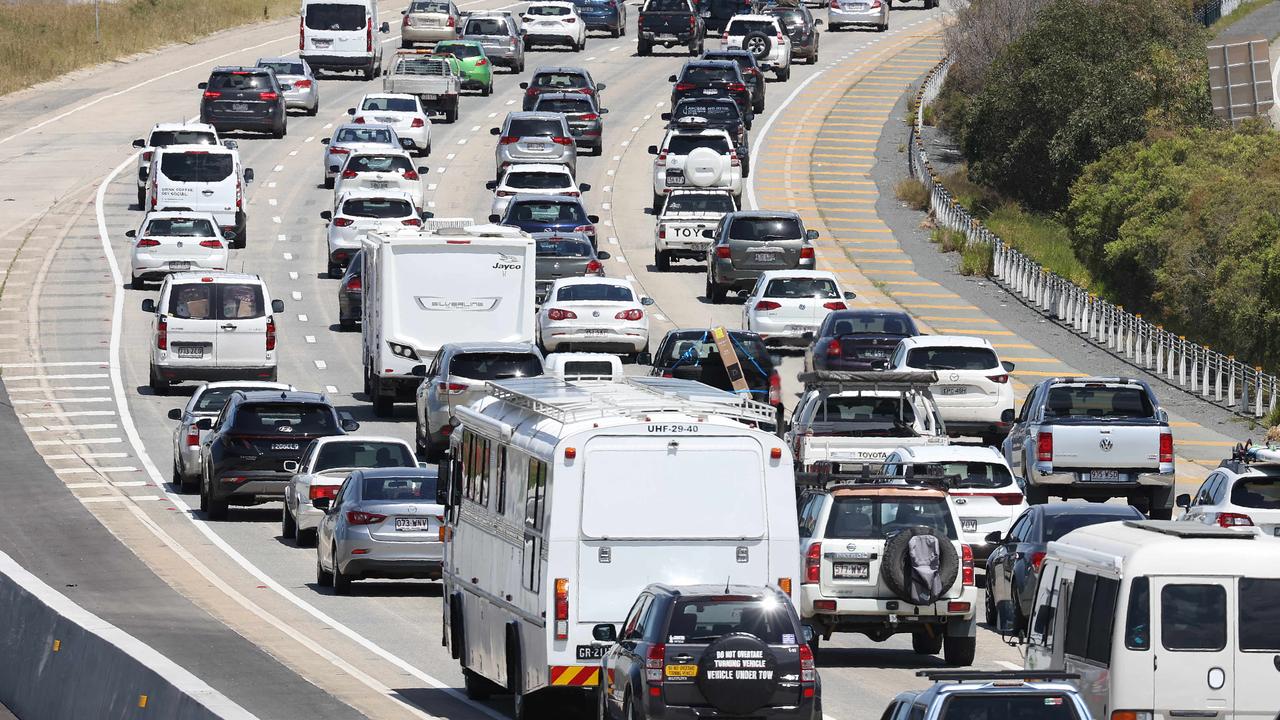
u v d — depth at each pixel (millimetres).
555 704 56719
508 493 58656
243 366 136125
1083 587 48375
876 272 185750
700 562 54781
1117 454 94688
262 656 66750
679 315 160250
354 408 131250
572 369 113750
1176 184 191125
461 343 116938
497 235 128125
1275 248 158625
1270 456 77125
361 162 190125
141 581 85438
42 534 98875
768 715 47812
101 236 193500
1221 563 46344
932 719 37719
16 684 55188
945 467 85188
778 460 55344
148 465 120250
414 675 65938
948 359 113625
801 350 141125
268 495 102875
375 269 128125
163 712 44344
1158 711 46188
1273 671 46156
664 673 47750
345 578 82812
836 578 66375
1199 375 150500
